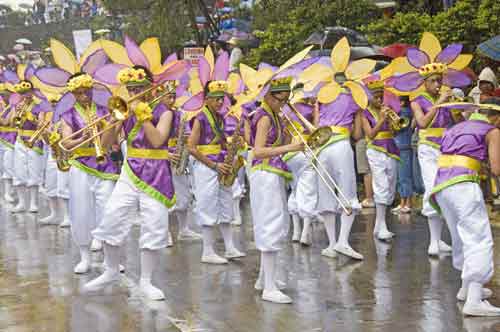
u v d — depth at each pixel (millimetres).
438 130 8578
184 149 9164
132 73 6629
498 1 12312
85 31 9250
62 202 11117
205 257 8516
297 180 9250
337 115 8656
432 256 8609
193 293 7113
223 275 7859
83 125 7770
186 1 19859
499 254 8406
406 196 11672
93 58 7738
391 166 9648
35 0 34438
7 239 10070
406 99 11633
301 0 17797
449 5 13992
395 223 10820
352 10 16125
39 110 10328
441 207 6539
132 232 10312
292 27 16344
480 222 6246
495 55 10828
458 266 6629
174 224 11148
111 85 7215
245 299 6875
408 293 7016
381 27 14195
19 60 24719
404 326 6016
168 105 7160
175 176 9891
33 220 11734
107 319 6301
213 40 19797
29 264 8477
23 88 11914
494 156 6246
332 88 8344
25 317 6395
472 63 12789
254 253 9008
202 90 8297
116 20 23000
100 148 6895
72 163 7898
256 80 6707
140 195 6770
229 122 9484
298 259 8586
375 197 9680
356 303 6699
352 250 8531
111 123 6875
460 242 6535
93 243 9219
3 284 7551
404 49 12219
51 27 31781
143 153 6746
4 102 13391
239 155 8203
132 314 6430
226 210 8625
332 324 6094
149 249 6789
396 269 7996
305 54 6453
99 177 7895
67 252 9148
